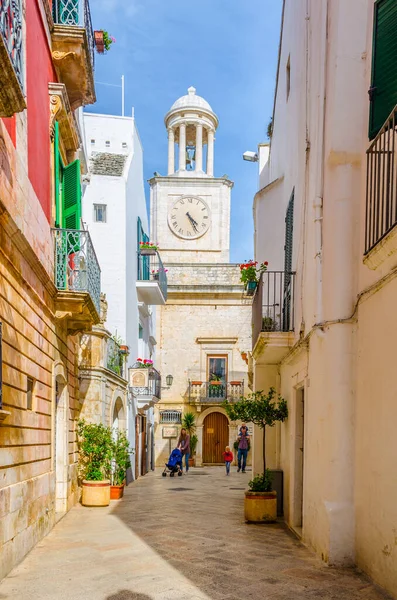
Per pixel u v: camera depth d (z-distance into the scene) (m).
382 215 5.47
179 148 30.95
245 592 5.11
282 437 10.20
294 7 10.26
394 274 5.17
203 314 27.31
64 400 10.03
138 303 19.38
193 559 6.37
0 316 5.69
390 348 5.25
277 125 13.40
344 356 6.39
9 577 5.68
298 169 9.05
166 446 26.20
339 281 6.53
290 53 10.90
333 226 6.63
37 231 7.54
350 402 6.31
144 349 21.28
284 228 11.37
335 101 6.66
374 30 6.01
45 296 8.05
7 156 5.84
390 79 5.70
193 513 9.98
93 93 10.47
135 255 18.92
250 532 8.09
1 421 5.61
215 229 29.20
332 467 6.23
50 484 8.20
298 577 5.59
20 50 4.56
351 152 6.61
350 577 5.58
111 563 6.20
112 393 14.27
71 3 9.30
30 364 7.04
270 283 11.91
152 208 29.62
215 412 26.72
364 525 5.76
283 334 9.08
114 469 12.67
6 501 5.79
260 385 11.21
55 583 5.45
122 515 9.71
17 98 4.30
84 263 9.09
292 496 8.51
